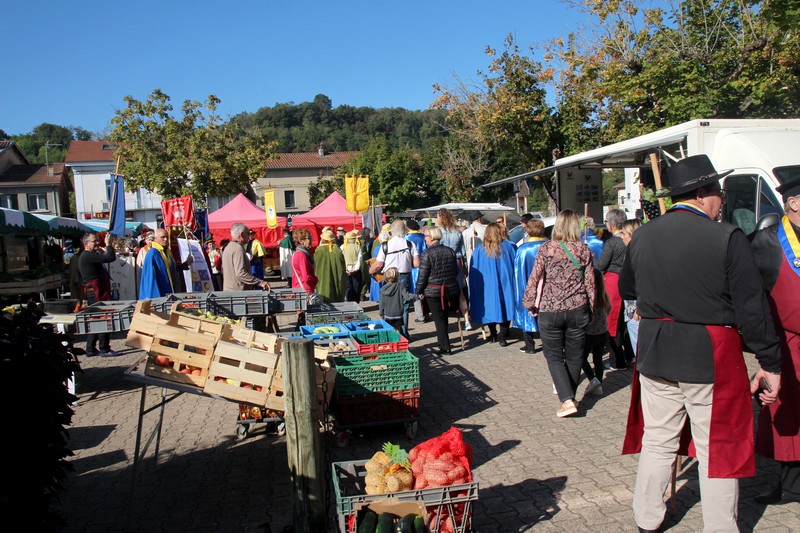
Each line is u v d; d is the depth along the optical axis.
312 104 149.12
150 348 4.16
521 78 21.25
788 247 3.70
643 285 3.51
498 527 3.95
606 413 6.09
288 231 21.67
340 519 3.42
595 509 4.13
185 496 4.64
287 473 5.03
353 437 5.82
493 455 5.16
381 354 5.83
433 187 48.38
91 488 4.85
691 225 3.36
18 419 3.12
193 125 35.47
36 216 14.94
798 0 8.99
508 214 21.70
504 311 9.52
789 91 13.33
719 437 3.27
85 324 6.82
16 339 3.28
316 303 8.27
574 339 5.94
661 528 3.80
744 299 3.20
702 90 14.16
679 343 3.34
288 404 3.71
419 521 3.34
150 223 56.69
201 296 7.30
